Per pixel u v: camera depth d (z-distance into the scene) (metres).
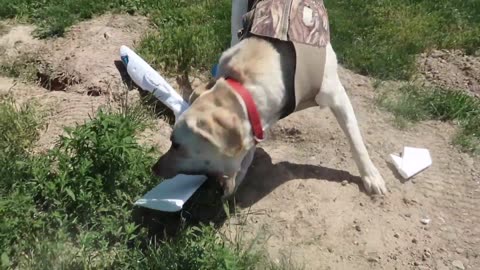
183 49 2.58
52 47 2.68
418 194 1.99
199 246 1.62
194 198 1.88
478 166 2.11
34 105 2.26
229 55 1.77
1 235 1.64
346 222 1.85
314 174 2.02
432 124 2.31
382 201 1.93
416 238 1.83
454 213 1.93
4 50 2.70
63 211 1.74
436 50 2.76
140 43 2.63
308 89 1.77
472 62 2.66
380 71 2.56
